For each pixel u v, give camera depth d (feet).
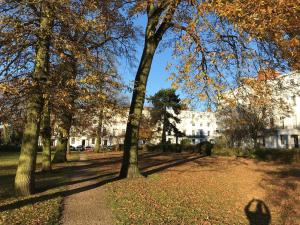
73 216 29.58
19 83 33.81
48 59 36.01
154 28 51.29
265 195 42.98
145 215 30.07
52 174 62.90
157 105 205.77
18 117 40.98
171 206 34.04
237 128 116.16
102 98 36.78
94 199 37.27
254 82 37.27
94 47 44.42
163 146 154.30
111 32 54.29
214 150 112.27
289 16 28.53
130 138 53.57
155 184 47.16
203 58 38.78
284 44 30.53
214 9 30.60
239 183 50.96
